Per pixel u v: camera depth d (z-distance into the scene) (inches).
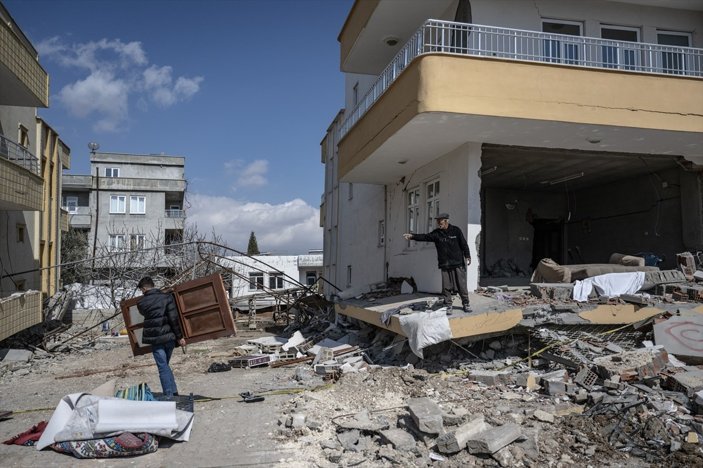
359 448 209.5
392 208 593.9
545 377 283.4
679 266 406.3
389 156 457.4
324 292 1030.4
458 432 204.4
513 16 415.2
